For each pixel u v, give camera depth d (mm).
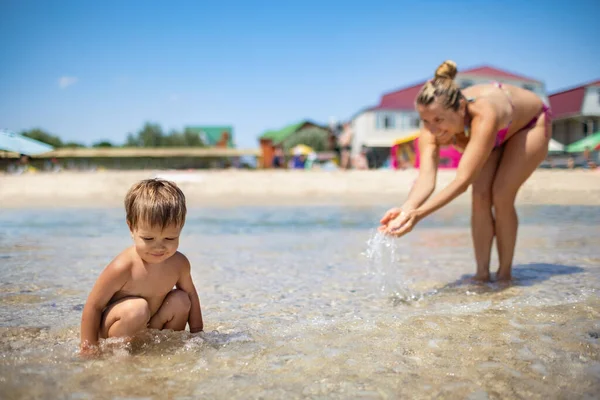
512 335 2502
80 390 1898
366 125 45719
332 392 1880
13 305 3213
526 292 3467
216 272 4336
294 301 3361
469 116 3734
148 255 2371
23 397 1834
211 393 1876
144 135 56312
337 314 3016
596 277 3887
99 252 5258
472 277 4055
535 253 5016
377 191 13766
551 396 1825
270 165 42781
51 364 2160
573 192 10719
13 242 5984
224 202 11898
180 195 2475
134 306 2371
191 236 6605
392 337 2514
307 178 15633
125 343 2377
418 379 1989
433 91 3641
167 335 2516
